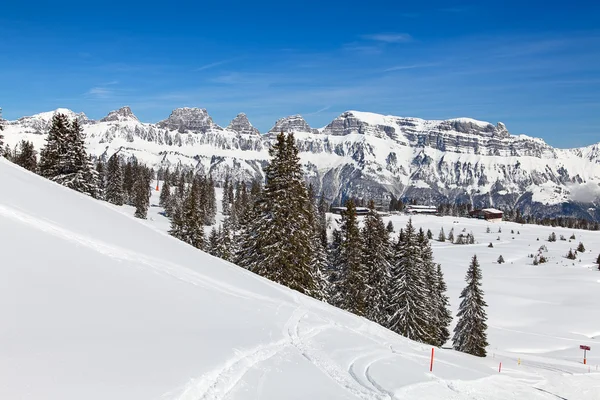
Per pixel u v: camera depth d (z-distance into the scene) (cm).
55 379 885
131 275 1814
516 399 2008
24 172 3216
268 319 2069
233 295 2305
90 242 1997
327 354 1780
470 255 16500
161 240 2997
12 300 1180
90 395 862
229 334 1619
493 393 1970
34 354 962
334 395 1332
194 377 1105
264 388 1234
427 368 2031
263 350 1573
